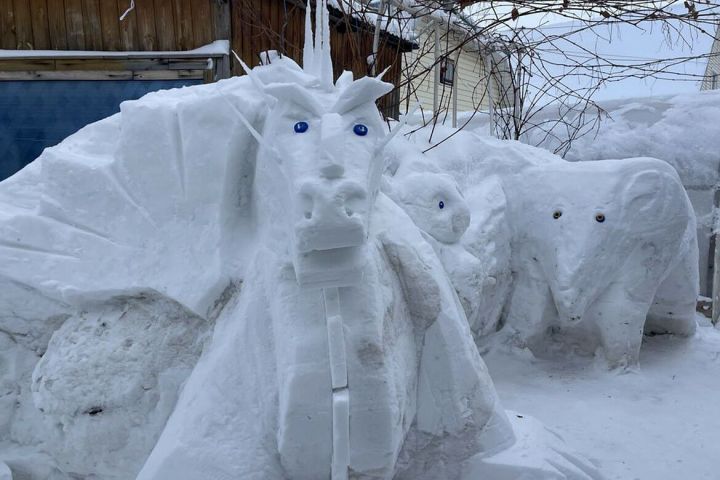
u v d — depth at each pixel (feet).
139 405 8.16
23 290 8.88
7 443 9.12
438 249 11.91
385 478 7.21
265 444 7.10
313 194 5.82
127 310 8.58
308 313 6.97
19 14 18.70
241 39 18.33
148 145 8.44
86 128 10.00
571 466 8.59
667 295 15.85
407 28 22.30
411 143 15.94
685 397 13.25
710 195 20.10
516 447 8.50
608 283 14.01
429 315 7.93
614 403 12.91
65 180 8.90
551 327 15.31
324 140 6.01
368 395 6.88
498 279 14.88
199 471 6.87
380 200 8.42
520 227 14.99
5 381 9.10
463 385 8.04
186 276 8.17
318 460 6.99
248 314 7.45
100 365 8.15
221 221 8.19
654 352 15.98
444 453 8.14
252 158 8.21
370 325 6.92
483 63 21.04
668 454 10.91
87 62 18.38
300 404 6.77
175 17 17.92
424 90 30.19
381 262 7.57
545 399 13.03
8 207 9.70
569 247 13.89
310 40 7.93
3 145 19.16
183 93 9.84
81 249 8.68
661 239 13.60
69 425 8.16
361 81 6.53
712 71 29.30
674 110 20.88
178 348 8.25
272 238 7.51
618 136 21.27
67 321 8.78
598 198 13.78
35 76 18.62
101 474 8.41
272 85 6.63
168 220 8.44
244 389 7.23
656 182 13.42
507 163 15.52
